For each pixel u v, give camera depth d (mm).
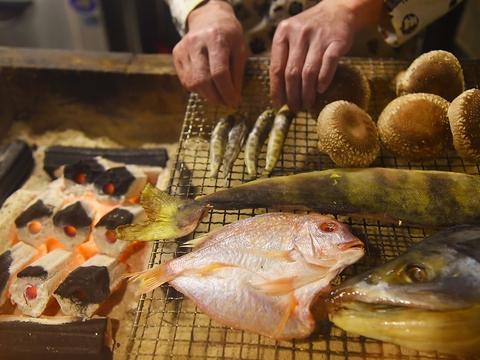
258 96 538
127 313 427
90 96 607
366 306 311
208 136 501
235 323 327
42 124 638
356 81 461
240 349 342
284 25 470
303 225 354
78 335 388
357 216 392
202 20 521
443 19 695
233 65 504
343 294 316
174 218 378
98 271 415
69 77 592
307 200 392
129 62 590
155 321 361
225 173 448
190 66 501
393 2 504
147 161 551
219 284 338
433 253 318
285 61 466
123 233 371
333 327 343
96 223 458
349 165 415
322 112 428
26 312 417
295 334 315
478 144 402
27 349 385
